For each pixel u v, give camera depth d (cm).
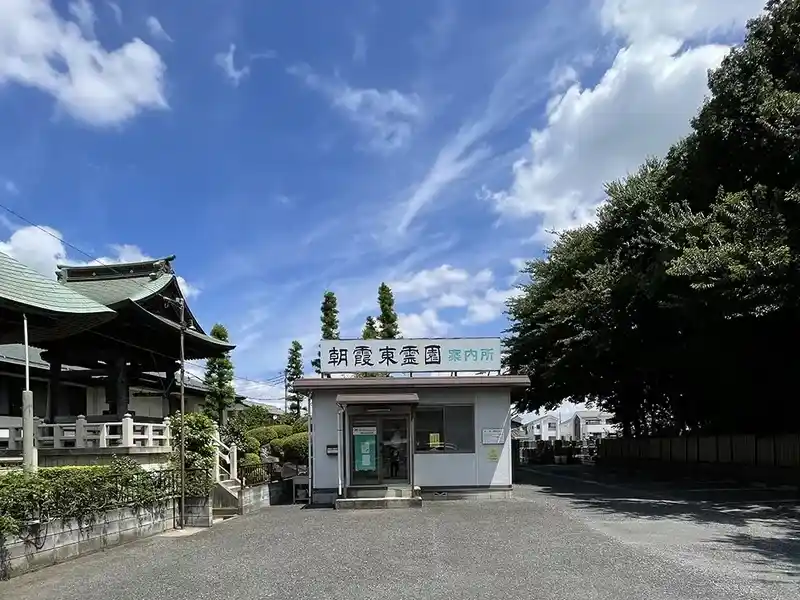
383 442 1669
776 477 2053
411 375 1789
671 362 2384
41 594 771
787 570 799
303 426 2923
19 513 887
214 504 1527
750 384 2175
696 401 2786
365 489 1630
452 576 782
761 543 993
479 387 1742
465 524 1236
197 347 1992
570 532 1112
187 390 2823
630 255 2139
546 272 2897
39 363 1992
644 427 3728
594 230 2647
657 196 2002
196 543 1125
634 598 668
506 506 1536
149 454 1377
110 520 1111
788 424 2167
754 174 1675
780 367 1969
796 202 1382
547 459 4525
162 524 1292
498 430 1758
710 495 1766
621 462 3656
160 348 1962
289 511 1583
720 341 1894
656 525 1191
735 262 1400
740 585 720
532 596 680
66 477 1016
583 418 7919
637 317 2159
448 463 1744
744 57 1619
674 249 1662
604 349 2302
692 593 686
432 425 1764
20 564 886
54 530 964
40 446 1417
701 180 1838
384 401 1634
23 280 1195
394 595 698
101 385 2267
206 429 1516
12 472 962
